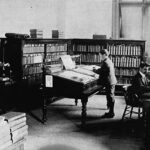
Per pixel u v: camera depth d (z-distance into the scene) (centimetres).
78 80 642
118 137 596
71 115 765
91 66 843
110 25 1154
